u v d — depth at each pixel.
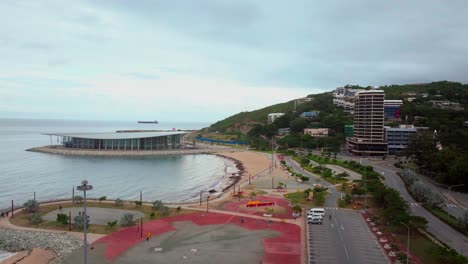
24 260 86.00
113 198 162.38
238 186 185.88
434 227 112.38
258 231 107.69
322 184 185.50
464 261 78.25
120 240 98.75
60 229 108.12
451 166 175.62
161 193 175.38
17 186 179.50
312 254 89.25
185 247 93.75
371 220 118.50
